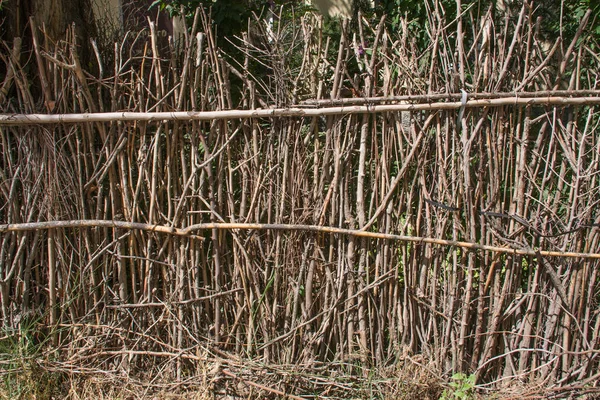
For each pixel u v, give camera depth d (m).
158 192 3.65
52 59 3.35
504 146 3.44
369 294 3.61
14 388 3.50
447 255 3.58
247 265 3.63
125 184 3.62
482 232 3.48
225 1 4.64
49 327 3.72
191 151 3.60
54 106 3.53
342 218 3.56
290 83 3.55
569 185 3.44
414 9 4.72
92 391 3.57
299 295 3.68
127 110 3.54
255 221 3.62
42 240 3.68
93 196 3.70
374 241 3.61
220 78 3.49
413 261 3.57
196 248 3.65
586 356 3.56
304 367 3.62
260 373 3.60
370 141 3.54
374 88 3.44
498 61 3.41
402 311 3.65
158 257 3.69
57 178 3.60
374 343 3.70
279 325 3.74
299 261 3.63
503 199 3.49
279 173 3.57
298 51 3.90
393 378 3.54
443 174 3.45
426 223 3.52
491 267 3.51
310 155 3.56
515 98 3.32
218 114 3.46
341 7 7.03
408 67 3.43
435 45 3.40
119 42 3.81
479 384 3.66
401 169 3.45
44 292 3.76
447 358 3.63
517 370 3.66
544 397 3.49
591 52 3.40
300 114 3.43
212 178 3.59
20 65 3.73
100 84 3.52
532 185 3.48
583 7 4.48
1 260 3.64
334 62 4.09
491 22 3.46
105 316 3.76
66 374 3.67
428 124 3.43
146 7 6.09
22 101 3.61
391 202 3.53
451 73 3.39
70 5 4.04
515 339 3.62
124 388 3.59
